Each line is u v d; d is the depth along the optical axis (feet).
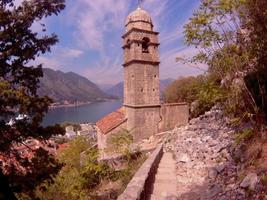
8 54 32.50
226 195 20.43
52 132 36.99
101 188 43.29
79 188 44.11
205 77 29.84
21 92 31.55
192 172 29.94
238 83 25.20
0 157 34.01
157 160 37.52
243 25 22.68
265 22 20.04
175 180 29.07
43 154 36.29
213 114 49.32
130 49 95.14
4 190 27.53
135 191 20.57
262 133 23.26
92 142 111.75
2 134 32.22
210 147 33.73
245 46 23.13
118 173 44.68
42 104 34.42
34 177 33.78
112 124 93.50
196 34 24.41
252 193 18.25
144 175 25.38
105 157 57.98
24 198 37.88
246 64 24.73
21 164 34.50
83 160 54.80
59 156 72.64
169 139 54.95
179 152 40.86
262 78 23.68
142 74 93.35
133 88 92.07
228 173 24.23
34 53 35.81
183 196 23.93
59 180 46.70
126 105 97.71
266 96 23.85
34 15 35.09
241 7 21.84
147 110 93.71
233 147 27.12
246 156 23.67
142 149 62.59
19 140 34.24
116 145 54.60
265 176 18.28
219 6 22.15
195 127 49.37
